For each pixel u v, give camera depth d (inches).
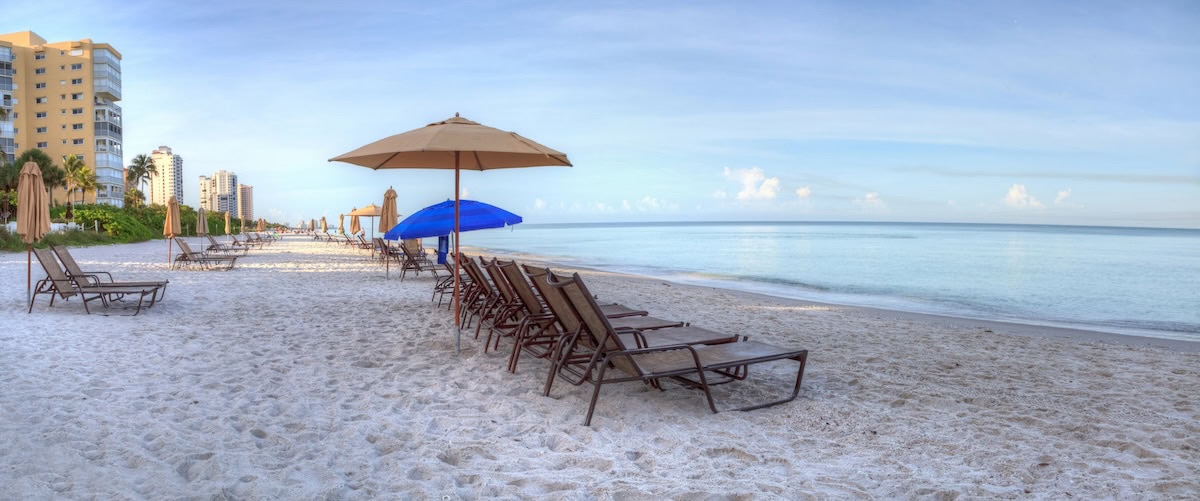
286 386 184.9
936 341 283.1
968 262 1040.8
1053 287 642.2
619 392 181.3
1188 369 228.1
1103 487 118.6
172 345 242.2
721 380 196.2
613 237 2856.8
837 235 3061.0
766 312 382.0
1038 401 180.5
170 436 137.1
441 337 265.7
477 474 121.3
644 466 128.3
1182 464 131.3
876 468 128.0
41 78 2709.2
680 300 442.9
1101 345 280.4
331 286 479.8
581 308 160.7
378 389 183.3
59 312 322.7
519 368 210.7
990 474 125.1
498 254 1298.0
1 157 1932.8
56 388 174.4
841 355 245.3
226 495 108.9
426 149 174.7
